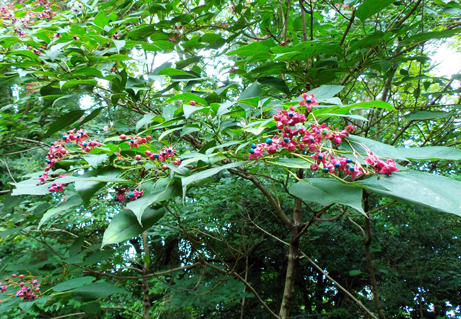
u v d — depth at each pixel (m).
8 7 2.82
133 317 5.63
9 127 3.53
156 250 7.78
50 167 1.43
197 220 4.07
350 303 7.37
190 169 1.55
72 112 1.86
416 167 3.50
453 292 6.61
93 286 1.83
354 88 3.97
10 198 2.09
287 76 3.36
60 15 2.60
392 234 6.73
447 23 2.75
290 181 4.75
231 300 4.14
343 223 6.84
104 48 2.29
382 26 3.10
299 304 7.83
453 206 0.81
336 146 1.14
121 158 1.45
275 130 1.37
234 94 3.40
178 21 2.53
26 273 2.25
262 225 6.86
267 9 2.87
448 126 2.97
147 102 2.42
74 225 4.50
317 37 3.19
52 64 2.08
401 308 6.93
